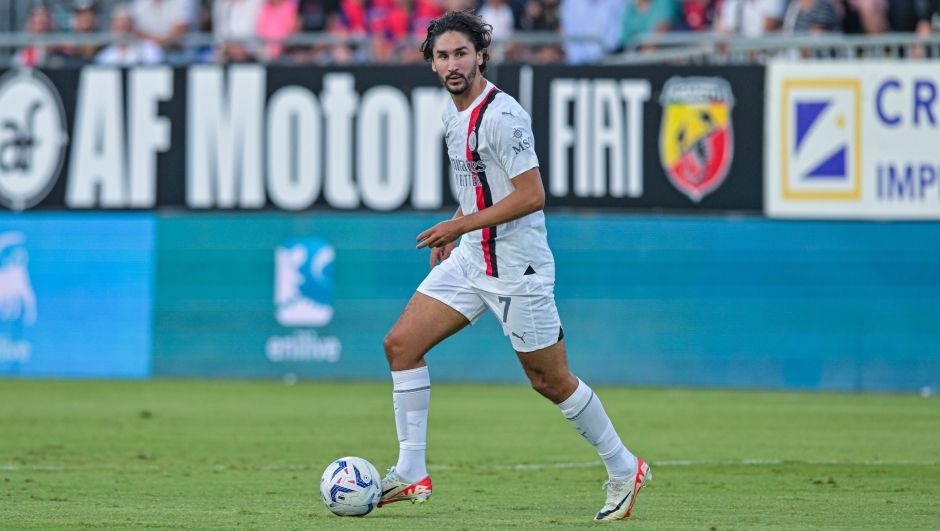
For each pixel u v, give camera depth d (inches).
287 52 1995.6
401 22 2191.2
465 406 1493.6
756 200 1708.9
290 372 1766.7
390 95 1733.5
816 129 1694.1
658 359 1726.1
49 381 1755.7
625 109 1711.4
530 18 2223.2
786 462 1020.5
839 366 1705.2
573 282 1728.6
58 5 2319.1
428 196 1732.3
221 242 1765.5
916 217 1688.0
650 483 894.4
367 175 1738.4
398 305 1749.5
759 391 1697.8
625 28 2177.7
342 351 1759.4
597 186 1715.1
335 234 1748.3
